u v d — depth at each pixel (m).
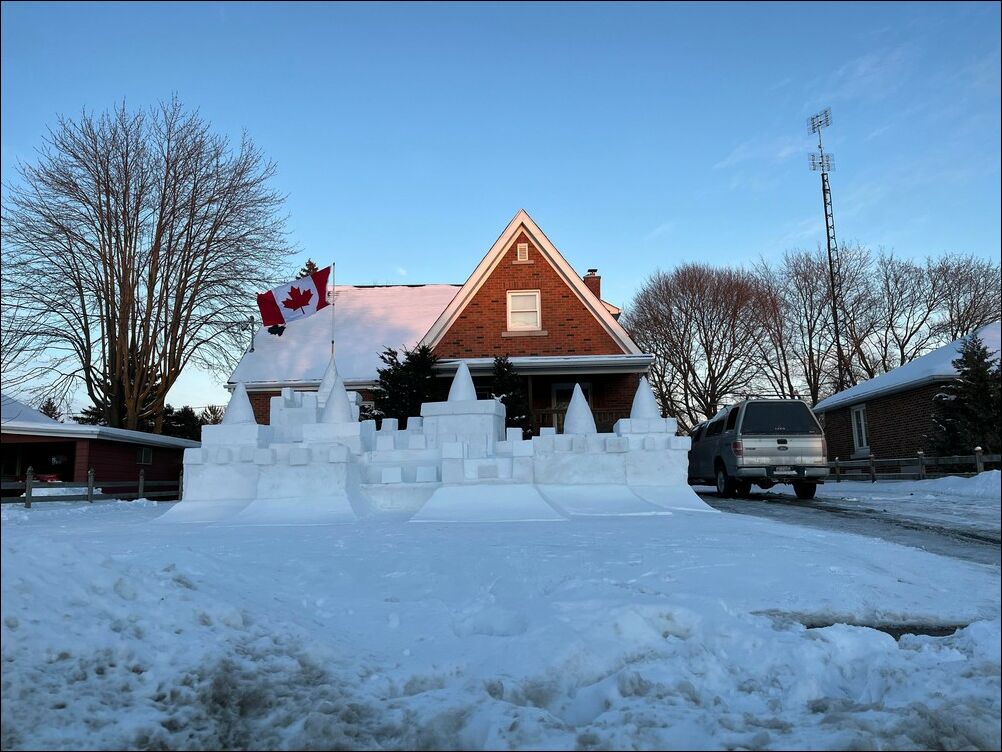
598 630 4.77
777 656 4.46
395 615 5.52
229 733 3.50
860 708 3.79
